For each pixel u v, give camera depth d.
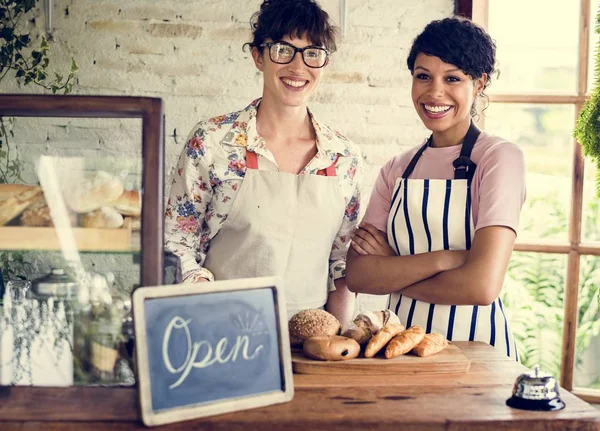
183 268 2.11
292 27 2.13
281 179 2.23
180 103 3.13
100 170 1.41
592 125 2.77
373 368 1.54
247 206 2.23
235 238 2.27
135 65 3.11
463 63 2.06
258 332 1.35
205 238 2.32
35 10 3.06
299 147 2.30
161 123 1.36
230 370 1.31
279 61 2.17
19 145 3.02
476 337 2.00
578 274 3.31
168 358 1.26
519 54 3.37
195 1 3.10
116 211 1.40
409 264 2.03
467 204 2.05
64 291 1.41
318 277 2.32
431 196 2.08
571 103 3.32
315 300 2.32
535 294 3.38
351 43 3.15
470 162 2.07
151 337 1.26
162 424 1.24
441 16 3.18
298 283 2.28
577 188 3.32
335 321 1.70
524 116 3.37
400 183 2.16
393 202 2.20
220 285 1.33
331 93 3.17
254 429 1.25
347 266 2.19
